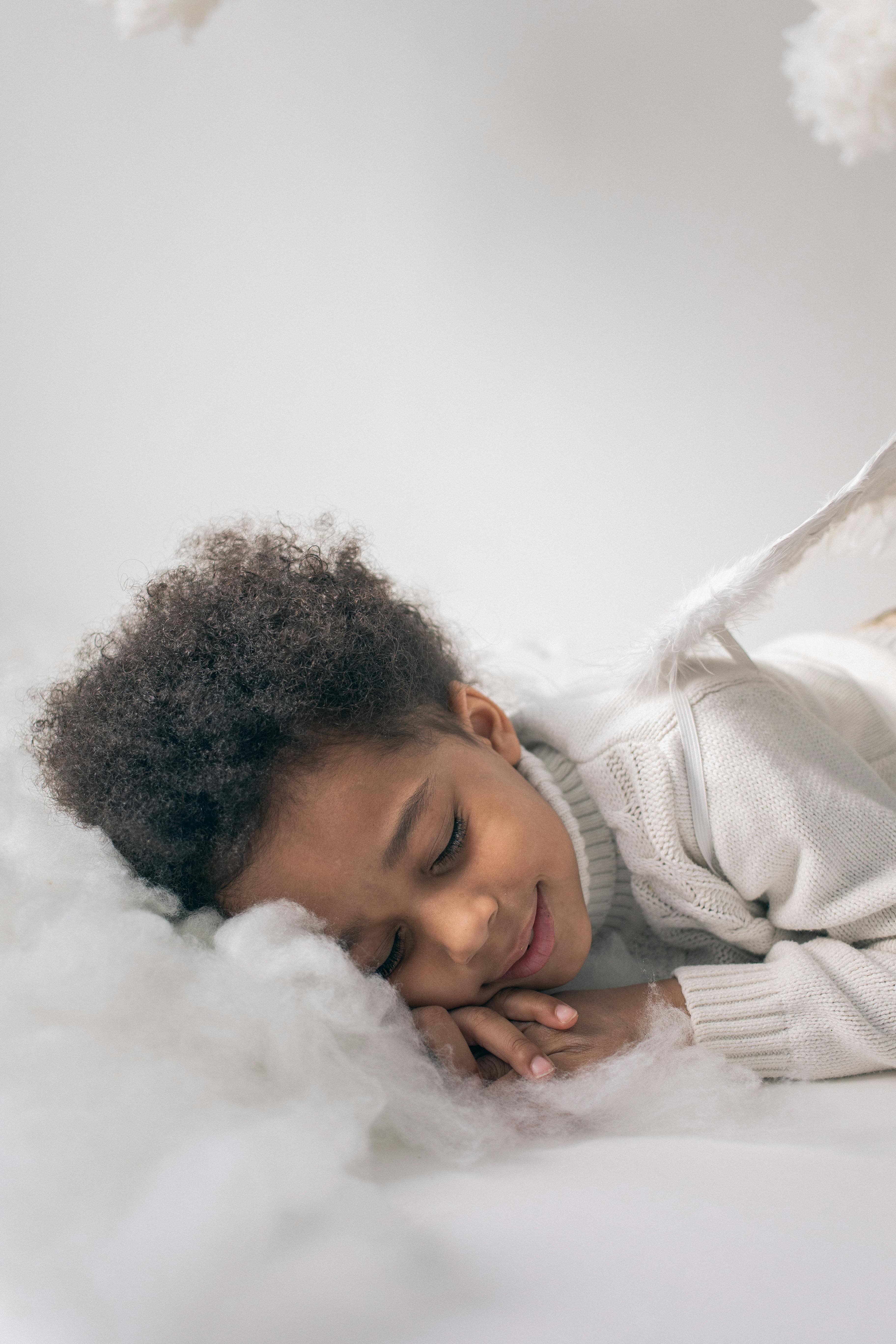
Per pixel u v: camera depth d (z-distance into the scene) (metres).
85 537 2.23
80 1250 0.47
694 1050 0.80
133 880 0.79
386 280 2.04
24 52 2.02
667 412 2.02
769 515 2.02
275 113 1.99
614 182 1.92
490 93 1.91
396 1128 0.68
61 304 2.14
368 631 0.90
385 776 0.82
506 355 2.05
